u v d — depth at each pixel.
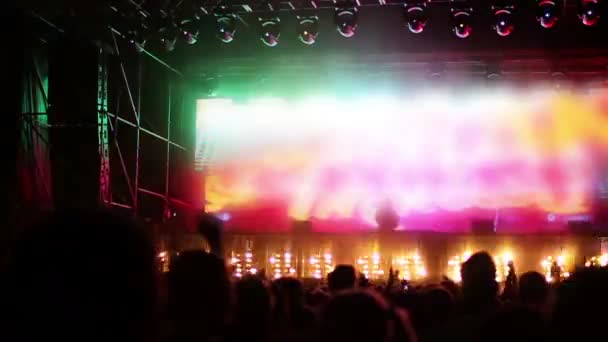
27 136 12.40
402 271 16.12
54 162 13.18
